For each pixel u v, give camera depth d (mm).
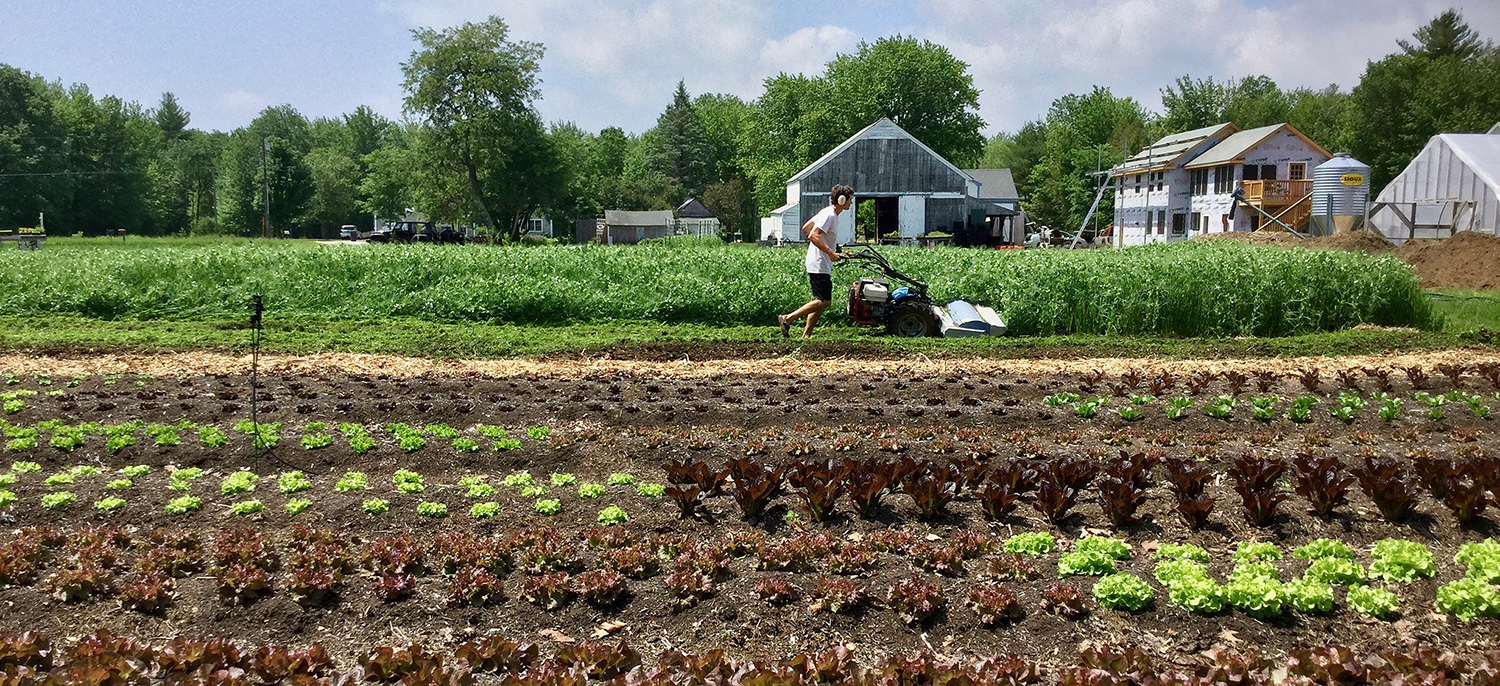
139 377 10961
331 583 5027
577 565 5469
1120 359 13227
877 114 67438
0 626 4691
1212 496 6484
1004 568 5293
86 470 7051
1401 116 55312
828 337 14648
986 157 114750
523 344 14273
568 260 19516
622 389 10398
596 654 4406
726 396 10242
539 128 60906
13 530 6004
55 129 85125
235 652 4371
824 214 13984
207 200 122625
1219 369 12250
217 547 5570
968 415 9195
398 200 74750
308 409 9047
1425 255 24781
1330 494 6047
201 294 17969
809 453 7840
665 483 7137
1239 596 4785
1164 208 51656
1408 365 12500
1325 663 4133
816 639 4730
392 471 7457
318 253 19500
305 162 96188
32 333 14969
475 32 57969
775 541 5902
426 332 15664
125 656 4309
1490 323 16938
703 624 4871
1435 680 3988
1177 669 4355
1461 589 4703
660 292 17516
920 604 4824
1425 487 6352
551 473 7477
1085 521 6168
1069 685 4094
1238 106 77625
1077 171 70250
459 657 4387
